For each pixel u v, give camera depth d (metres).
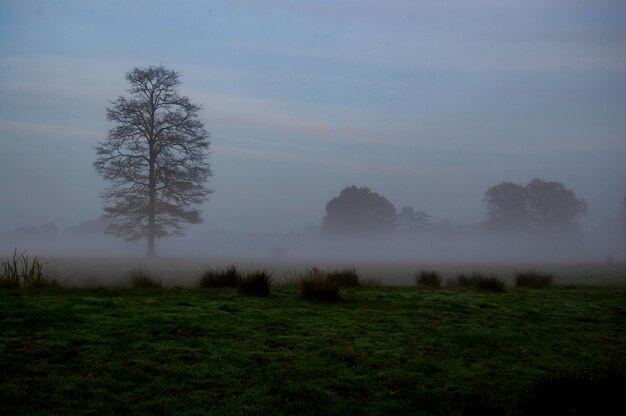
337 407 5.22
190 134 37.50
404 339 7.98
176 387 5.38
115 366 5.77
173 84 37.69
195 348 6.64
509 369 6.81
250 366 6.18
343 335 7.89
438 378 6.30
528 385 6.12
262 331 7.73
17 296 9.10
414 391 5.82
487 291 14.52
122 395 5.09
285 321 8.48
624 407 5.01
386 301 11.49
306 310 9.52
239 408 4.98
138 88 37.28
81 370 5.59
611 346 8.29
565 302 12.62
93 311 8.11
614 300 13.10
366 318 9.23
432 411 5.29
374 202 105.38
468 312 10.66
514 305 11.84
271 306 9.74
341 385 5.82
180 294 10.78
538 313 10.95
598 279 23.25
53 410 4.62
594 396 5.21
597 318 10.66
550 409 5.05
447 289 14.70
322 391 5.58
